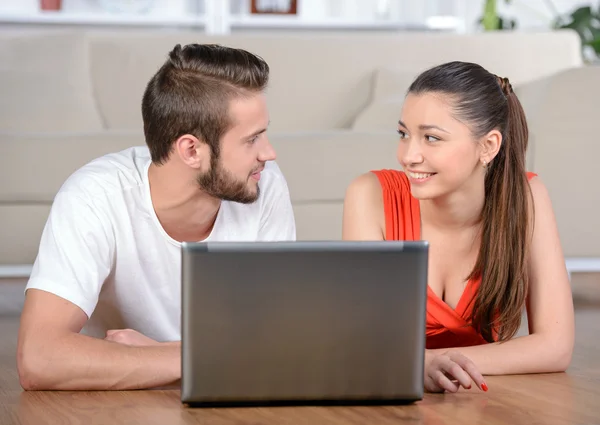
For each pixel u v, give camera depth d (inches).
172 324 89.0
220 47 76.5
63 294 76.7
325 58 195.9
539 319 86.4
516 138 86.0
